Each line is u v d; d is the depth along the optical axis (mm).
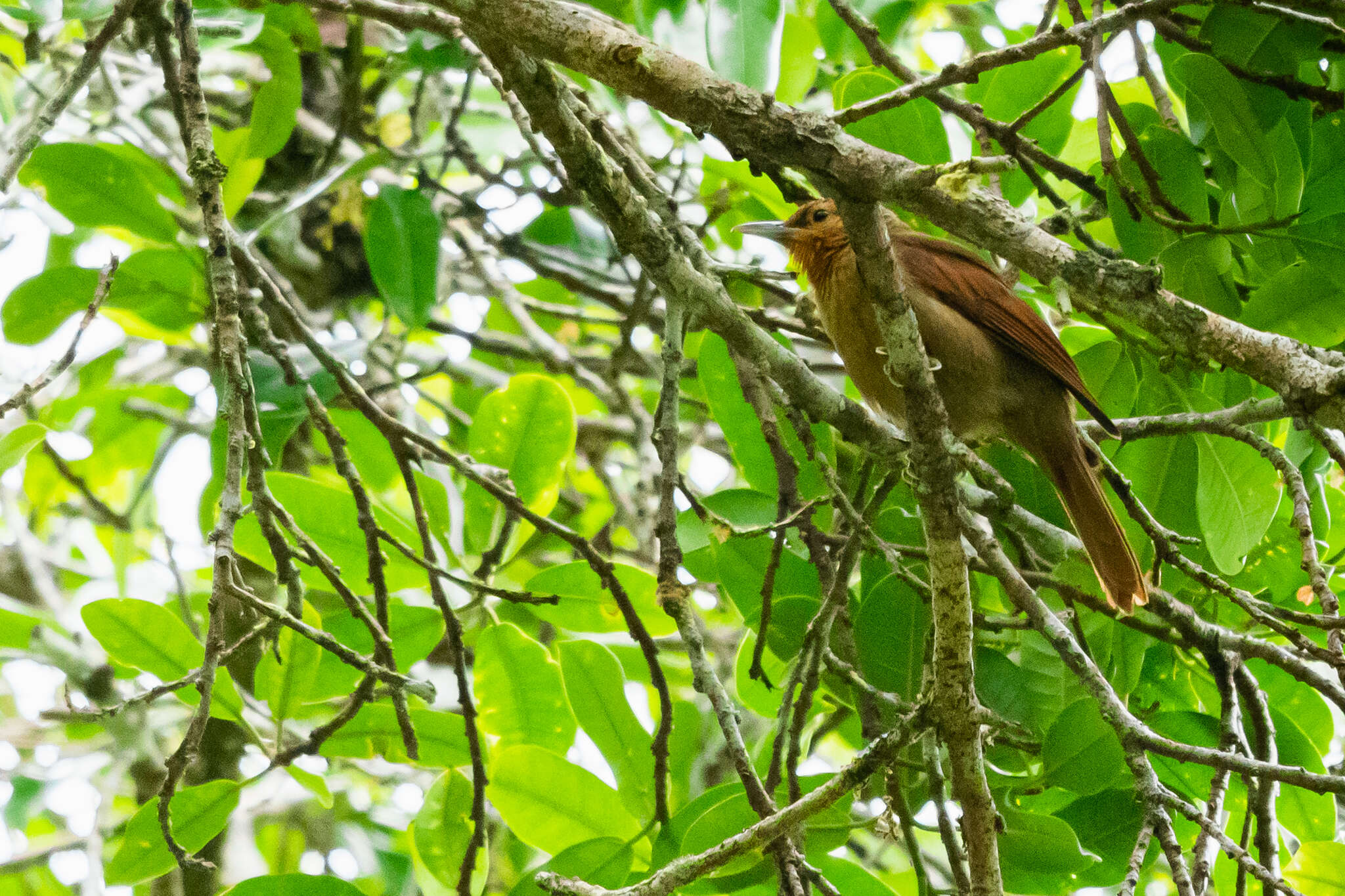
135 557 14734
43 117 7938
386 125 14500
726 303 7777
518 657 9500
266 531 7773
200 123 7711
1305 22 7621
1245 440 7801
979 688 8820
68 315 9773
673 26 9758
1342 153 7746
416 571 9953
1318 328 8062
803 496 9570
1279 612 7590
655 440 8102
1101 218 8773
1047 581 8406
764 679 8109
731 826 8188
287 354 8914
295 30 11992
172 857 8492
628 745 9211
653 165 13320
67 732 14586
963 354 9141
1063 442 8875
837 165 5695
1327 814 8984
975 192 6051
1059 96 8008
